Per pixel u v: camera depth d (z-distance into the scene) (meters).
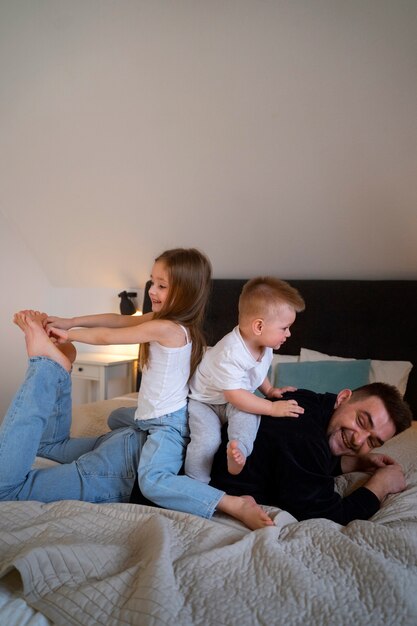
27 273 4.00
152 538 0.92
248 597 0.75
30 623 0.73
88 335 1.41
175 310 1.45
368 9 1.74
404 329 2.59
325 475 1.14
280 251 2.95
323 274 2.96
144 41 2.10
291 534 0.98
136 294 3.64
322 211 2.62
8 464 1.20
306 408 1.30
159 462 1.26
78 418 2.01
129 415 1.60
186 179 2.75
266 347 1.43
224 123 2.36
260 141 2.39
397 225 2.53
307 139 2.30
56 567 0.83
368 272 2.83
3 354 4.02
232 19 1.90
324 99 2.11
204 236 3.07
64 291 4.00
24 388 1.28
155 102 2.38
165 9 1.93
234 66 2.09
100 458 1.32
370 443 1.25
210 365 1.37
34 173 3.12
